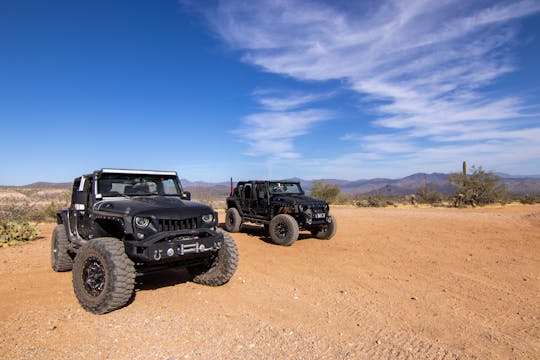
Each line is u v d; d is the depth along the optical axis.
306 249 8.38
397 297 4.79
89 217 5.39
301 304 4.53
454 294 4.90
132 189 5.71
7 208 25.98
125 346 3.32
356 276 5.91
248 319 4.02
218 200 30.19
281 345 3.34
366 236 10.18
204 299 4.75
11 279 5.89
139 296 4.89
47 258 7.68
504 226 11.77
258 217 10.45
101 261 4.25
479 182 23.00
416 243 8.93
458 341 3.44
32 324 3.88
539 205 22.73
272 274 6.07
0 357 3.10
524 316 4.09
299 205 9.15
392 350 3.24
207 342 3.40
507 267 6.40
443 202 26.80
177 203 5.03
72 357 3.11
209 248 4.80
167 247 4.39
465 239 9.41
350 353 3.18
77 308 4.43
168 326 3.80
